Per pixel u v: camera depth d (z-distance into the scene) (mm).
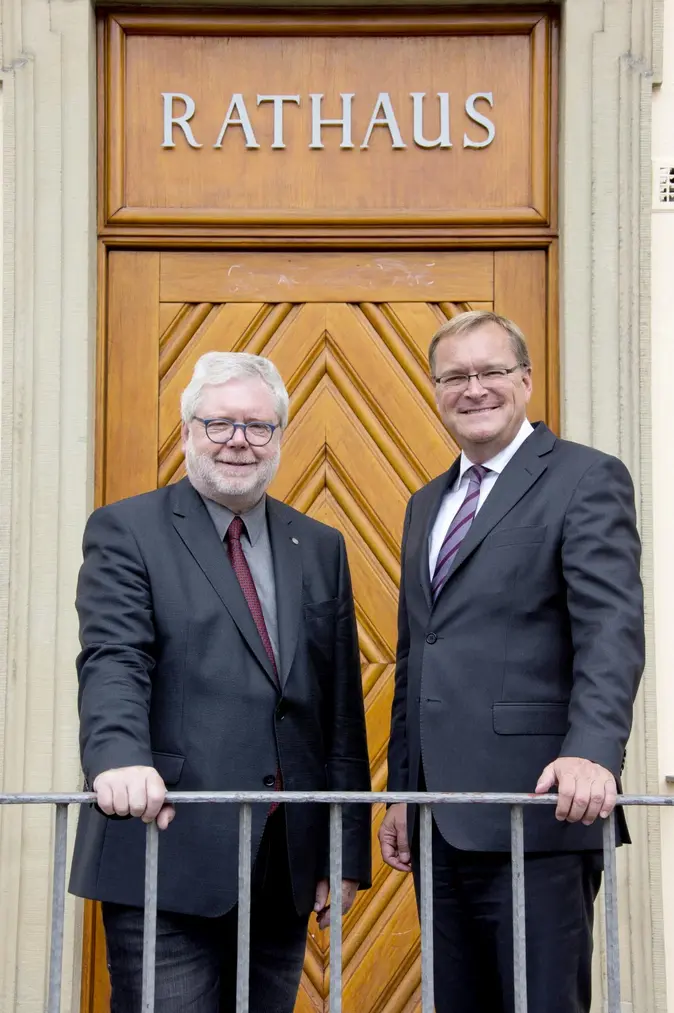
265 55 3705
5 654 3396
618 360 3492
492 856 2459
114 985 2432
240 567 2580
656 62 3572
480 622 2500
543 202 3666
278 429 2600
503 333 2676
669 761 3361
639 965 3252
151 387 3650
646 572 3391
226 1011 2578
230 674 2463
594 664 2273
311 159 3691
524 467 2588
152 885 2164
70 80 3566
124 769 2178
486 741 2447
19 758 3361
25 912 3295
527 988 2396
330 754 2682
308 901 2531
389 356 3686
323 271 3699
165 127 3688
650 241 3531
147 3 3652
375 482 3654
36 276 3523
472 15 3684
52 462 3473
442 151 3697
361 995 3477
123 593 2459
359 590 3619
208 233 3670
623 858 3289
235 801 2166
